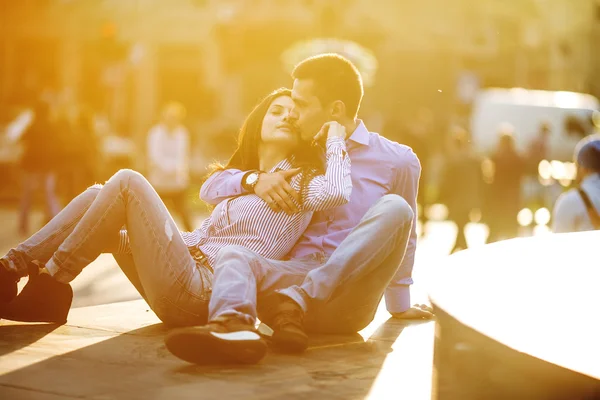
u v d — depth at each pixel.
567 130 32.81
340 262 4.09
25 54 41.22
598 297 2.75
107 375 3.69
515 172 16.31
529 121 32.84
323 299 4.09
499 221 16.39
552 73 45.12
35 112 15.73
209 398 3.37
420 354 4.33
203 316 4.40
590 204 7.09
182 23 39.97
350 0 30.33
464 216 15.03
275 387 3.57
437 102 40.62
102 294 8.08
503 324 2.40
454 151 15.20
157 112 40.00
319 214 4.71
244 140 4.70
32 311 4.52
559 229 7.21
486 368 2.28
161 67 40.19
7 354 4.04
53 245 4.52
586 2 45.47
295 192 4.39
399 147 4.96
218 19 36.62
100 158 16.64
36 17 40.88
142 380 3.62
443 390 2.40
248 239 4.43
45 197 15.74
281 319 4.06
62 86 40.44
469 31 42.19
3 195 24.09
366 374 3.88
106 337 4.51
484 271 2.99
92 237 4.32
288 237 4.48
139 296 7.95
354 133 4.85
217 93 38.88
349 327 4.64
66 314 4.60
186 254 4.30
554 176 25.75
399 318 5.38
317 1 28.23
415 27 41.31
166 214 4.27
